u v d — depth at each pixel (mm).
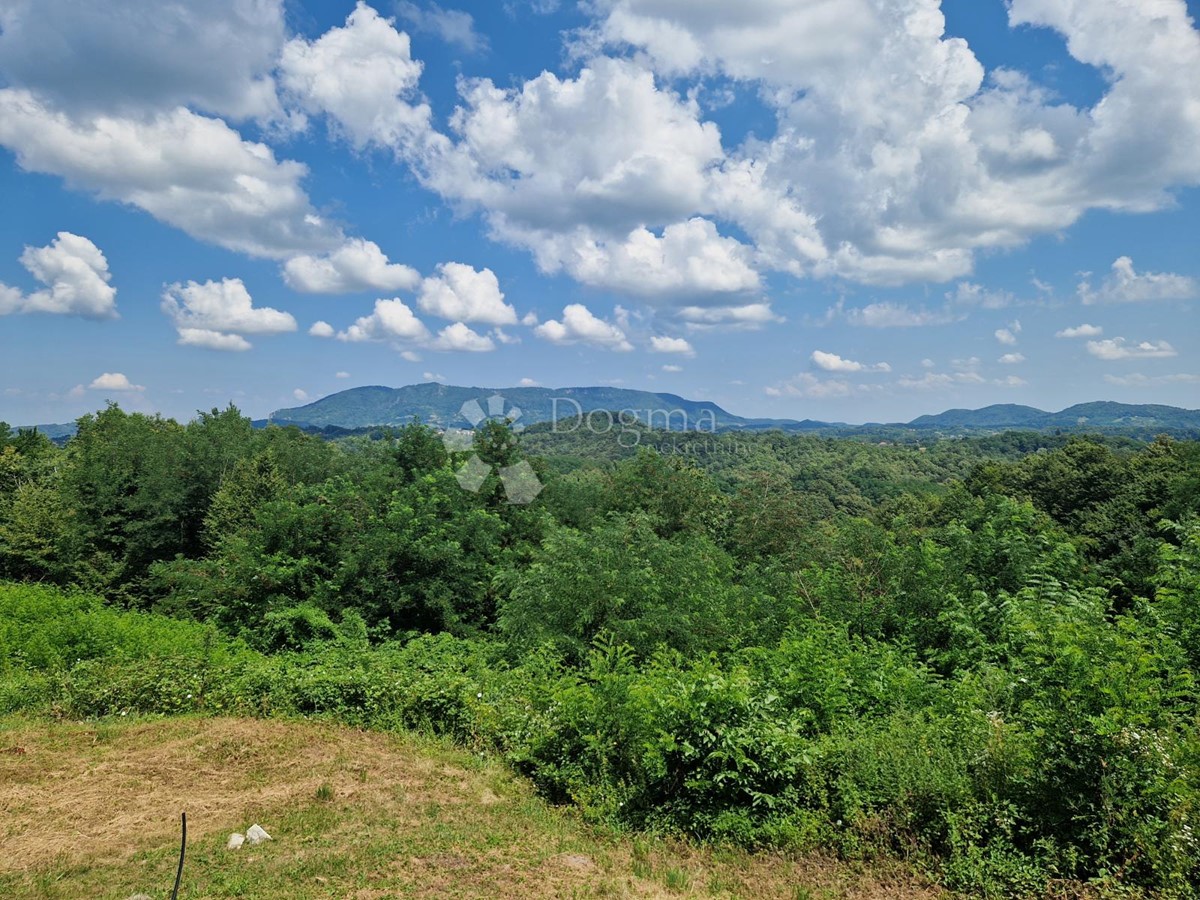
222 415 51562
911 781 6125
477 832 6465
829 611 12922
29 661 12883
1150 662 5859
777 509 27391
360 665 12633
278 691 10508
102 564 32344
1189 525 10469
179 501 34562
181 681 10828
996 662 10125
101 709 10211
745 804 6691
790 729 6930
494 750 8891
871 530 14555
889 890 5508
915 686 8328
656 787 7031
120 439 38906
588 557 14273
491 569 20094
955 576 12492
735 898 5469
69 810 6707
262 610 17781
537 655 11773
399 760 8414
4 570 33375
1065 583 11617
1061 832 5473
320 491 21734
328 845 6098
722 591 14305
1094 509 32188
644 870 5859
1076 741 5461
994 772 5961
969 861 5414
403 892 5293
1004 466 41562
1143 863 5039
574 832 6633
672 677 7863
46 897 5090
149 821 6508
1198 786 5035
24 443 54844
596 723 7504
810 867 5918
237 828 6418
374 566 18578
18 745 8508
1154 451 33812
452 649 16125
